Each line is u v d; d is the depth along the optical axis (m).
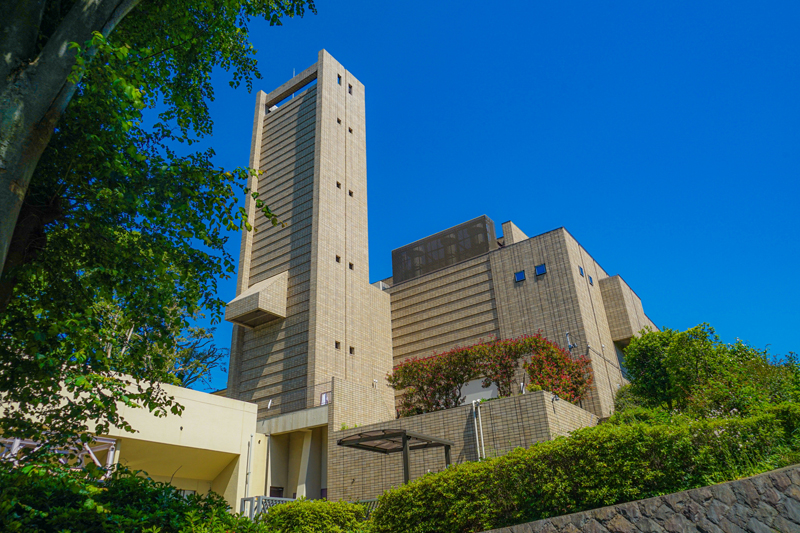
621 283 30.47
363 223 32.66
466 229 34.59
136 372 9.18
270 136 34.94
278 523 13.25
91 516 6.70
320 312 27.30
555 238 28.17
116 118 7.87
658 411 16.41
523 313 27.73
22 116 6.44
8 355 7.59
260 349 28.48
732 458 9.64
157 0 10.11
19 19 6.89
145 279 8.88
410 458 17.95
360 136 35.19
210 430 21.25
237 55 12.75
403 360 31.22
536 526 9.33
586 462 9.84
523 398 16.53
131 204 8.05
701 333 21.22
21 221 7.84
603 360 26.59
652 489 9.22
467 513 10.65
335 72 34.97
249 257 31.61
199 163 9.15
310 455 23.38
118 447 18.02
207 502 8.63
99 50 7.15
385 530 11.85
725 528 7.86
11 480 6.79
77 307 8.30
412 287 32.78
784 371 17.00
